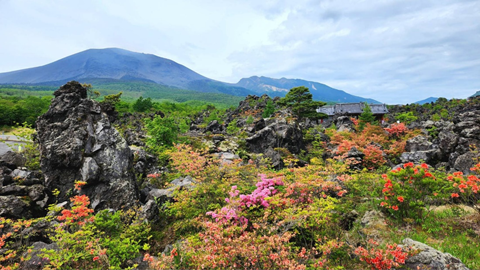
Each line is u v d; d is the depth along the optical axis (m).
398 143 26.06
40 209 9.68
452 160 18.41
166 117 22.89
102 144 11.44
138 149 17.06
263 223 8.13
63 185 10.79
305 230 8.36
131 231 8.82
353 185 12.48
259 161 20.33
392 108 87.00
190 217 10.33
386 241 7.67
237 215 8.26
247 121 47.81
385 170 18.33
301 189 10.34
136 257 8.17
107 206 10.54
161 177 15.65
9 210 8.69
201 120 66.81
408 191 8.65
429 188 8.69
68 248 7.43
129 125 40.19
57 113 12.03
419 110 81.25
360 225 9.06
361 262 6.83
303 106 53.50
